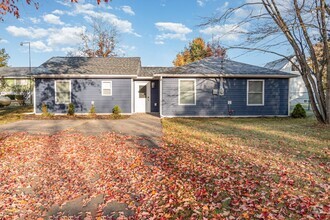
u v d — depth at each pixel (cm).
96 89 1528
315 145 672
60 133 895
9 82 2838
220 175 444
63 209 338
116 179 443
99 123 1175
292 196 351
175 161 537
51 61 1719
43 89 1502
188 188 389
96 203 354
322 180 412
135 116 1471
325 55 1029
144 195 373
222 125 1102
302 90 2564
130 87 1546
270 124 1128
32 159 569
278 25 1048
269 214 302
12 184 423
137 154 601
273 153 593
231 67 1531
